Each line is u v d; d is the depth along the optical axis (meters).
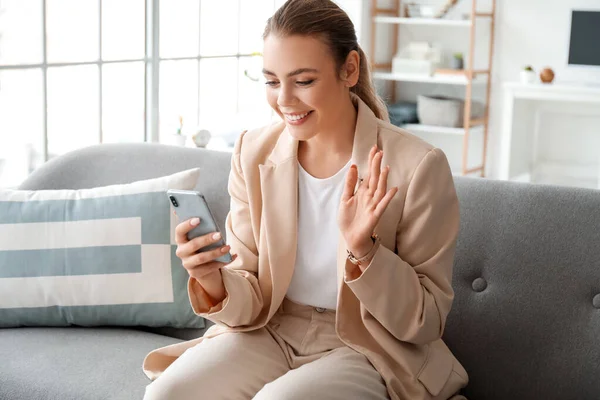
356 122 1.63
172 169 2.19
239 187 1.74
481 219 1.77
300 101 1.51
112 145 2.30
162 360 1.72
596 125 5.51
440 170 1.57
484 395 1.73
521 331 1.70
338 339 1.61
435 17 5.67
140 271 2.01
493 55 5.79
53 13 4.97
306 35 1.48
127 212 2.04
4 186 3.86
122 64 3.50
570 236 1.69
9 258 2.02
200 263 1.48
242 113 4.61
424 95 5.99
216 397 1.49
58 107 4.83
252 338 1.62
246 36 4.62
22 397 1.70
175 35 4.30
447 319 1.78
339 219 1.43
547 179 5.67
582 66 5.30
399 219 1.56
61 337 1.95
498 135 5.86
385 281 1.45
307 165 1.64
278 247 1.62
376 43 5.85
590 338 1.64
